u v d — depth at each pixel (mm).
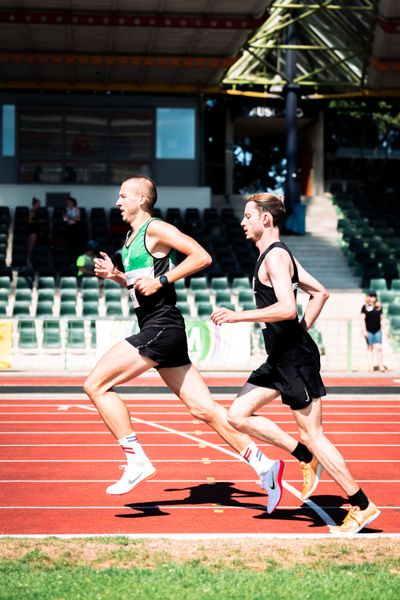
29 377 24422
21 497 9734
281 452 12891
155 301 8328
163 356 8336
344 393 21297
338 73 44125
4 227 36688
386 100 44469
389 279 34938
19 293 30281
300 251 38688
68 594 5902
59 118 41938
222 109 46562
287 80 39906
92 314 29938
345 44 39500
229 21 30750
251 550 7293
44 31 32844
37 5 29562
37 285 32812
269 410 17906
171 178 42812
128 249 8477
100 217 38594
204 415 8500
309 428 8062
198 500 9570
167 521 8602
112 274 8742
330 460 8016
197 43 34562
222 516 8820
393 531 8219
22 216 38188
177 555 7113
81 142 42125
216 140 46781
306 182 50250
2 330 25609
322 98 44094
